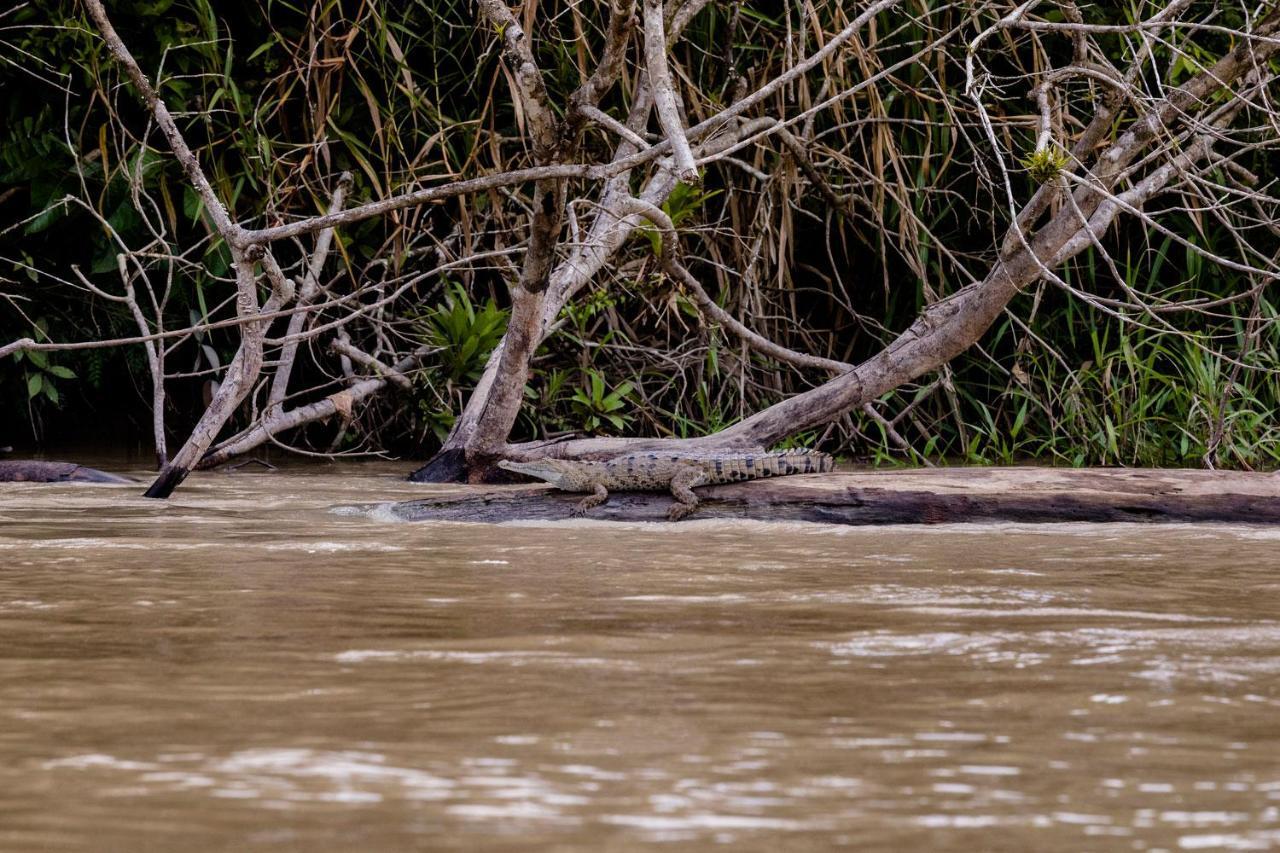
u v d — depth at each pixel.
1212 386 33.16
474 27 34.16
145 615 13.53
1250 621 13.16
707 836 6.80
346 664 11.14
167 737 8.76
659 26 19.14
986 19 35.53
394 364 37.91
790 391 39.03
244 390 26.19
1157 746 8.54
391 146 37.28
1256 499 21.97
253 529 21.42
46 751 8.41
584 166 21.38
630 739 8.70
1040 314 38.19
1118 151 24.72
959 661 11.23
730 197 36.66
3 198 36.47
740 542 19.91
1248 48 24.23
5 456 37.03
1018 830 6.91
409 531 21.30
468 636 12.39
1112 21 35.12
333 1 32.38
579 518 22.92
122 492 27.33
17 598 14.64
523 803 7.34
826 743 8.59
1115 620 13.23
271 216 34.88
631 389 38.38
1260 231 37.22
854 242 39.78
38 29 34.16
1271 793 7.54
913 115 37.09
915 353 28.05
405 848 6.62
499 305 40.31
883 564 17.48
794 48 35.22
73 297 38.72
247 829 6.90
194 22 35.78
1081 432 35.41
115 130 33.84
